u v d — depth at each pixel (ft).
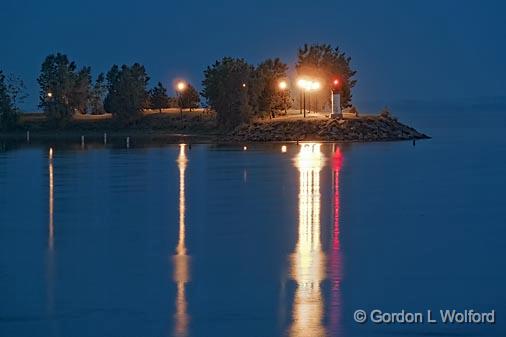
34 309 134.92
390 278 153.38
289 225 212.02
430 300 138.72
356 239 192.13
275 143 602.85
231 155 465.47
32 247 185.37
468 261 167.63
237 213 233.35
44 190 292.40
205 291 145.07
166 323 127.54
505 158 437.99
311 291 144.77
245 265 164.86
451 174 347.56
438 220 220.23
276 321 128.36
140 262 168.66
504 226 210.18
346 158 439.22
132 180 325.21
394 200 261.24
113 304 137.49
